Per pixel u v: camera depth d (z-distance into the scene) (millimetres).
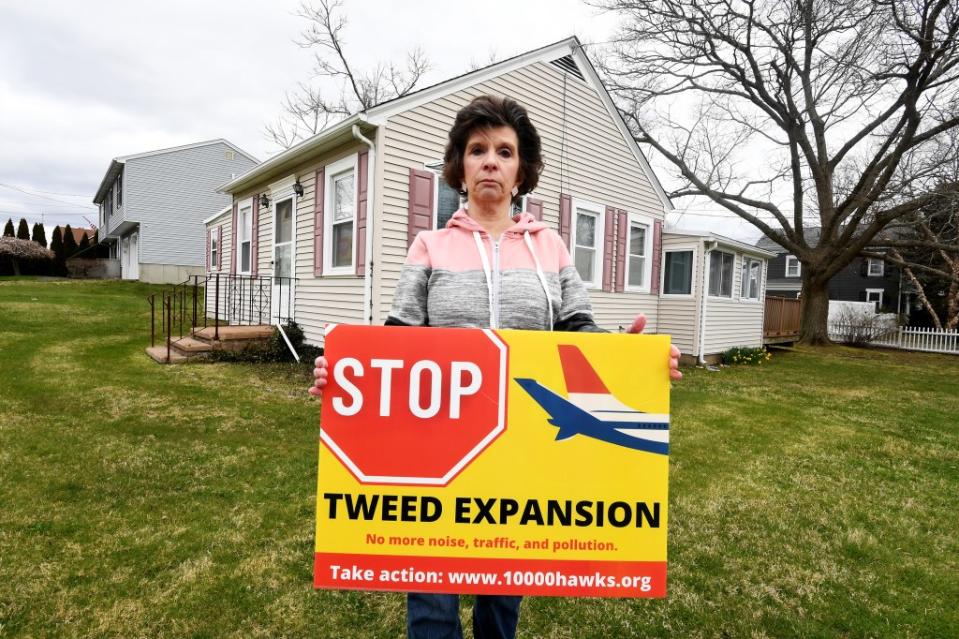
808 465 4387
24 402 4969
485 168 1407
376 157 6582
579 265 9422
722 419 5902
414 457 1344
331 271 7570
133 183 21422
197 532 2711
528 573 1352
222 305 12539
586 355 1375
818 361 12859
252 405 5152
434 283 1427
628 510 1369
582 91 9133
